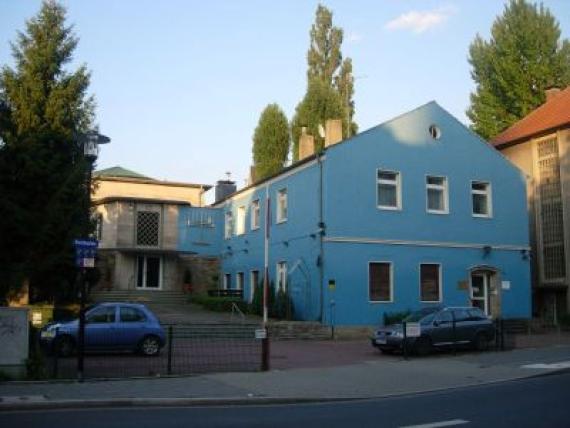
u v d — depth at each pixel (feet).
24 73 79.87
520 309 104.47
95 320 63.98
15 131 62.75
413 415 37.09
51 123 78.48
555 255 115.03
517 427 32.55
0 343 48.16
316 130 164.45
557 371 56.34
